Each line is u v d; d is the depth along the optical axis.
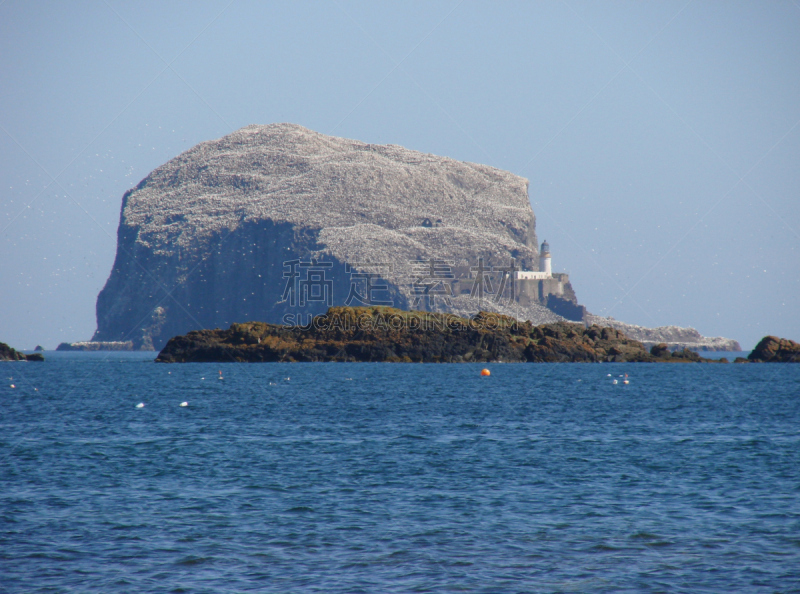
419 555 92.38
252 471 143.38
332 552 93.50
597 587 82.25
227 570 87.00
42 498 120.38
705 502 118.69
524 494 124.25
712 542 97.56
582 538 99.25
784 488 128.62
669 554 92.88
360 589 81.44
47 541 97.19
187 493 124.38
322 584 82.88
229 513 111.44
